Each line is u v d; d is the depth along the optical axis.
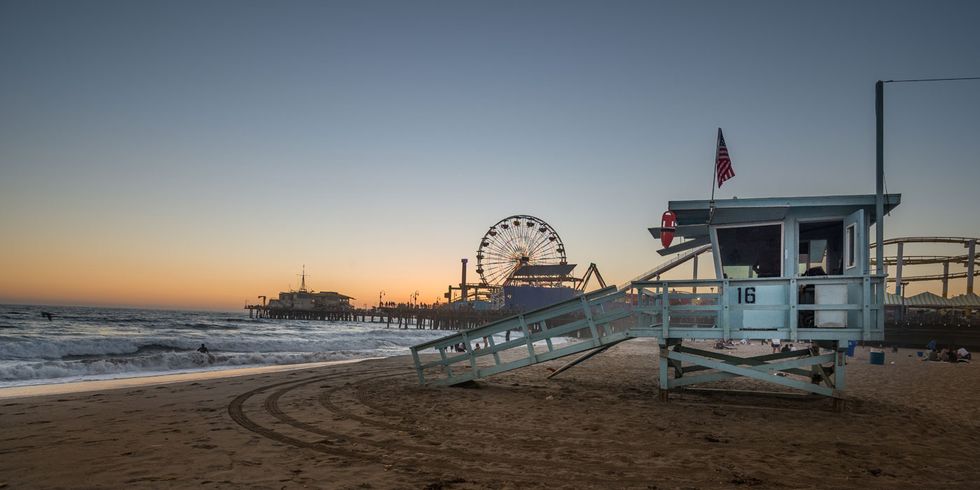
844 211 12.02
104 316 117.81
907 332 48.53
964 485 6.03
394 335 75.50
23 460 6.58
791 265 12.09
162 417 9.58
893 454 7.41
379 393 12.73
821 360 10.95
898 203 11.70
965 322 90.56
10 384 15.52
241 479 5.86
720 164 13.55
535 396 12.50
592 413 10.29
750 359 13.20
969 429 9.32
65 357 28.09
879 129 12.41
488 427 8.91
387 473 6.20
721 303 11.13
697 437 8.30
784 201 12.05
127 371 20.31
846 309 10.22
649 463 6.78
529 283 101.75
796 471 6.49
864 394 13.77
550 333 12.89
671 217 12.66
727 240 12.73
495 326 13.45
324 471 6.23
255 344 39.66
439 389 13.48
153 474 6.01
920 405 11.99
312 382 15.05
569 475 6.22
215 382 15.12
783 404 11.59
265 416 9.71
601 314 12.31
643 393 13.21
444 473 6.24
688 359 11.52
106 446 7.35
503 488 5.71
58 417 9.55
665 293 11.50
